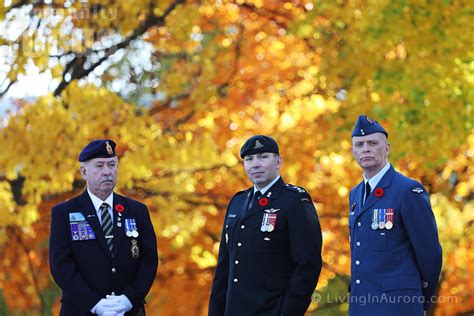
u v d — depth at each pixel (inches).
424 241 599.2
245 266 633.0
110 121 1162.6
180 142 1261.1
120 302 616.7
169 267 1326.3
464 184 1273.4
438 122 1057.5
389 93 1054.4
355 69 1108.5
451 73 1050.7
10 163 1150.3
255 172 639.8
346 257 1261.1
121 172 1167.0
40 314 1418.6
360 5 1096.8
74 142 1151.6
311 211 631.8
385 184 625.3
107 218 639.8
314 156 1206.9
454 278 1290.6
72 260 629.9
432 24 1048.8
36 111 1150.3
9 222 1178.0
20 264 1299.2
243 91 1269.7
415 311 595.2
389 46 1075.3
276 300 622.2
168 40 1274.6
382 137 630.5
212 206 1279.5
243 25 1272.1
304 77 1247.5
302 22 1139.3
